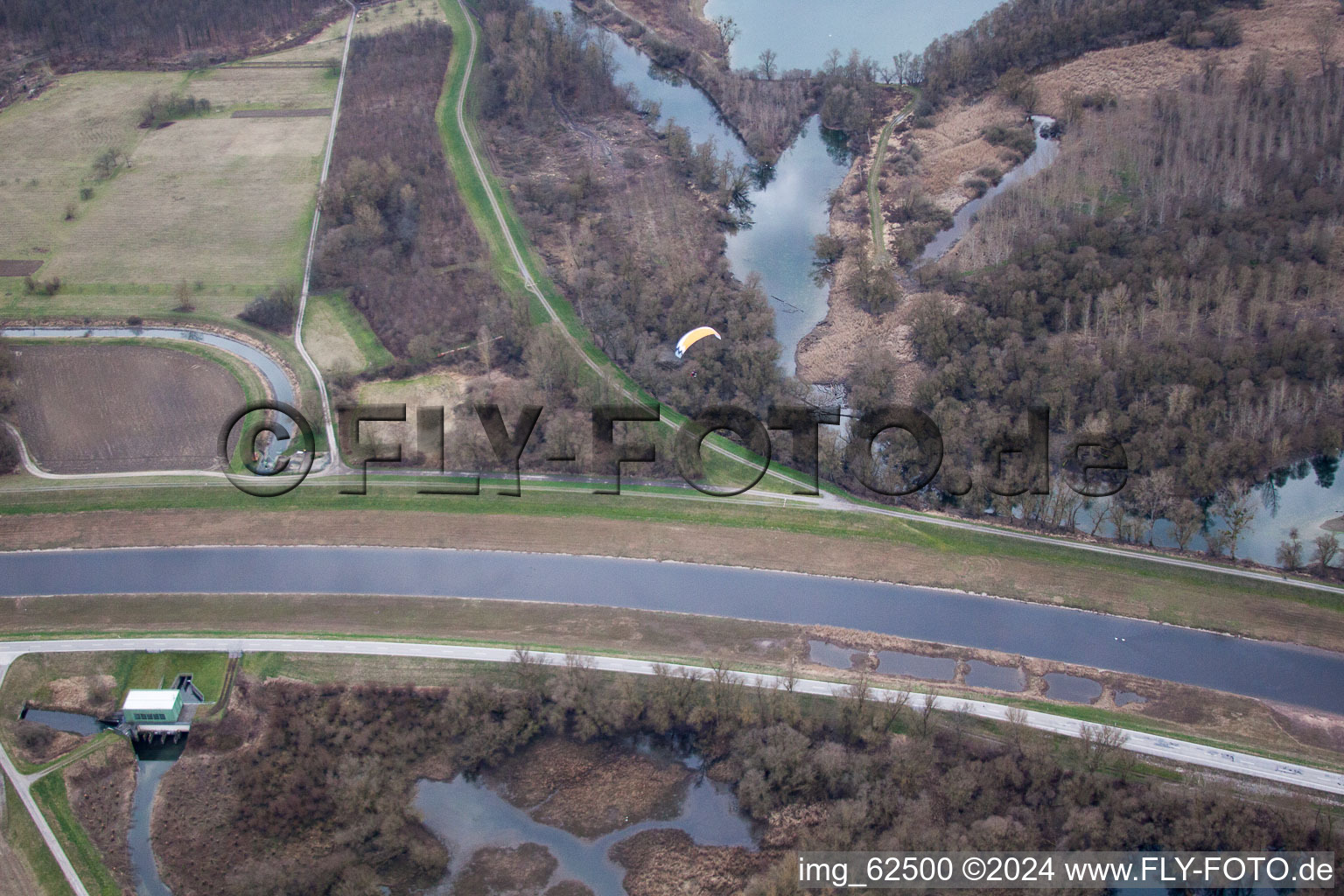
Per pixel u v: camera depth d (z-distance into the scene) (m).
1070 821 130.12
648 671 153.50
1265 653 155.62
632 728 148.50
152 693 150.38
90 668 157.50
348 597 168.50
